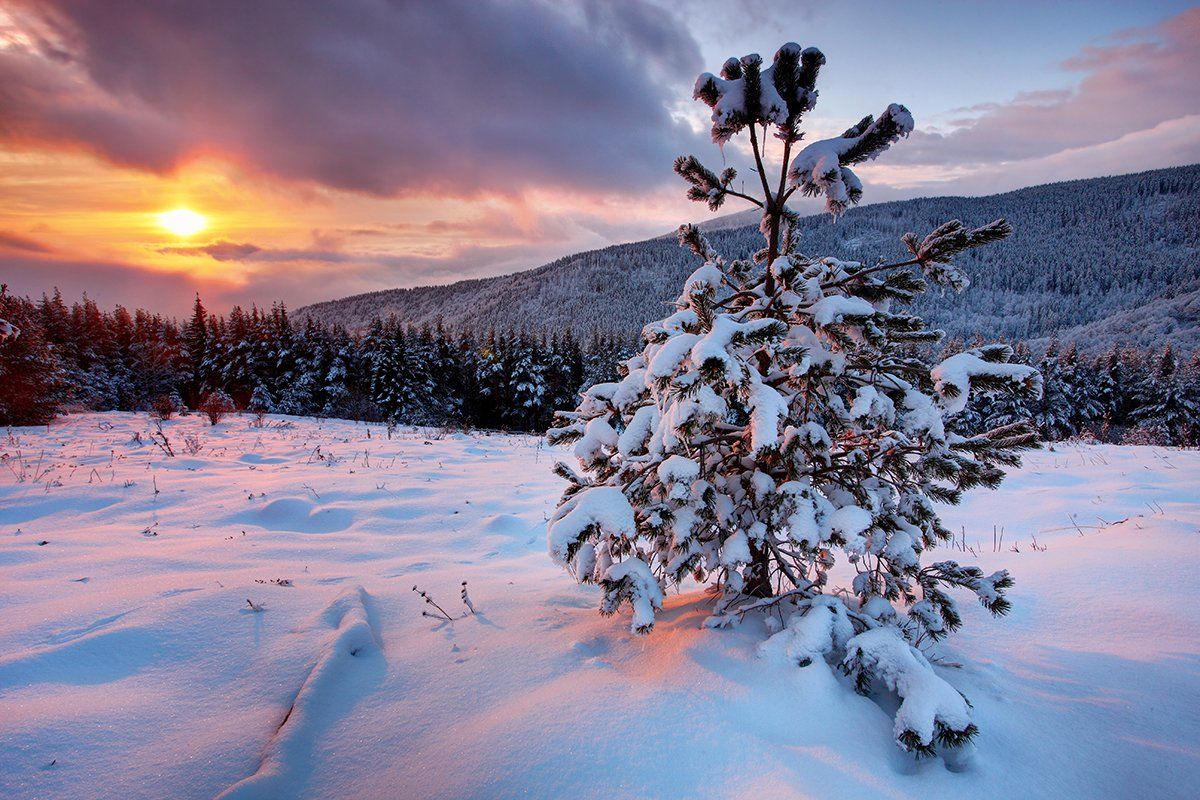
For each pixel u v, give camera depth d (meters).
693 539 2.99
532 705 2.48
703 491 2.94
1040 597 3.95
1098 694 2.74
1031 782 2.14
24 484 7.16
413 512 6.68
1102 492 7.93
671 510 2.90
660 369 2.54
